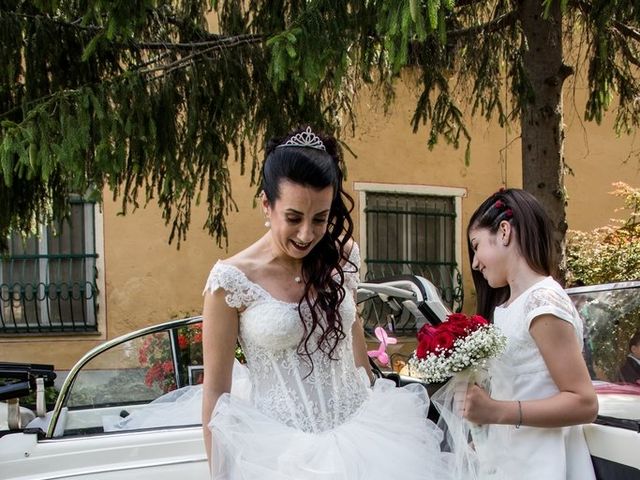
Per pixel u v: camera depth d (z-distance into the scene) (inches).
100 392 100.4
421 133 288.8
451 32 186.2
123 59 169.9
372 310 125.9
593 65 207.0
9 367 104.3
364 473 64.0
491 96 201.2
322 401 68.1
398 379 111.8
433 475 68.1
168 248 255.9
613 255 237.6
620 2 156.4
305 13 137.9
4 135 140.9
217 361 66.0
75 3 151.9
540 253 73.1
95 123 145.8
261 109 174.4
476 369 67.1
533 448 71.0
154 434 91.6
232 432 64.4
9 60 152.5
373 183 283.1
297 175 61.4
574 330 67.8
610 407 83.4
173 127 161.9
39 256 249.6
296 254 64.4
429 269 294.5
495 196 77.0
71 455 88.3
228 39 170.2
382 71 194.5
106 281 251.8
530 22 180.1
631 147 297.6
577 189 313.9
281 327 64.7
